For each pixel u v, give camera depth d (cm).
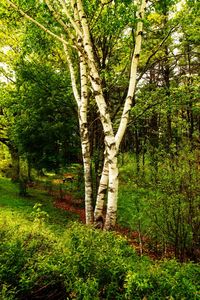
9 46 2323
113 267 545
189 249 1124
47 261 568
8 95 2255
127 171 1491
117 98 1828
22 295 544
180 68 2422
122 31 1432
